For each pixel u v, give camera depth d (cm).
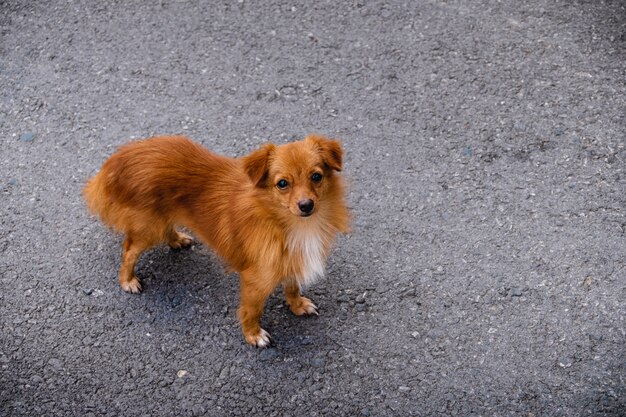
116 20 218
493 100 201
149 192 165
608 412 159
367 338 169
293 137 196
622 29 212
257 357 167
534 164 190
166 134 197
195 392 163
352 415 161
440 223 183
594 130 195
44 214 185
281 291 176
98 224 183
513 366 165
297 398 162
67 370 165
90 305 173
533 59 208
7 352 167
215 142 196
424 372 165
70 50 212
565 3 218
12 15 219
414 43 212
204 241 170
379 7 220
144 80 206
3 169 191
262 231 160
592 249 178
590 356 165
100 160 193
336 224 163
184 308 173
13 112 201
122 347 168
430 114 199
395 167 191
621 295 172
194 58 211
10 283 175
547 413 160
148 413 161
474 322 170
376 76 206
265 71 208
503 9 218
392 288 175
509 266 176
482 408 161
